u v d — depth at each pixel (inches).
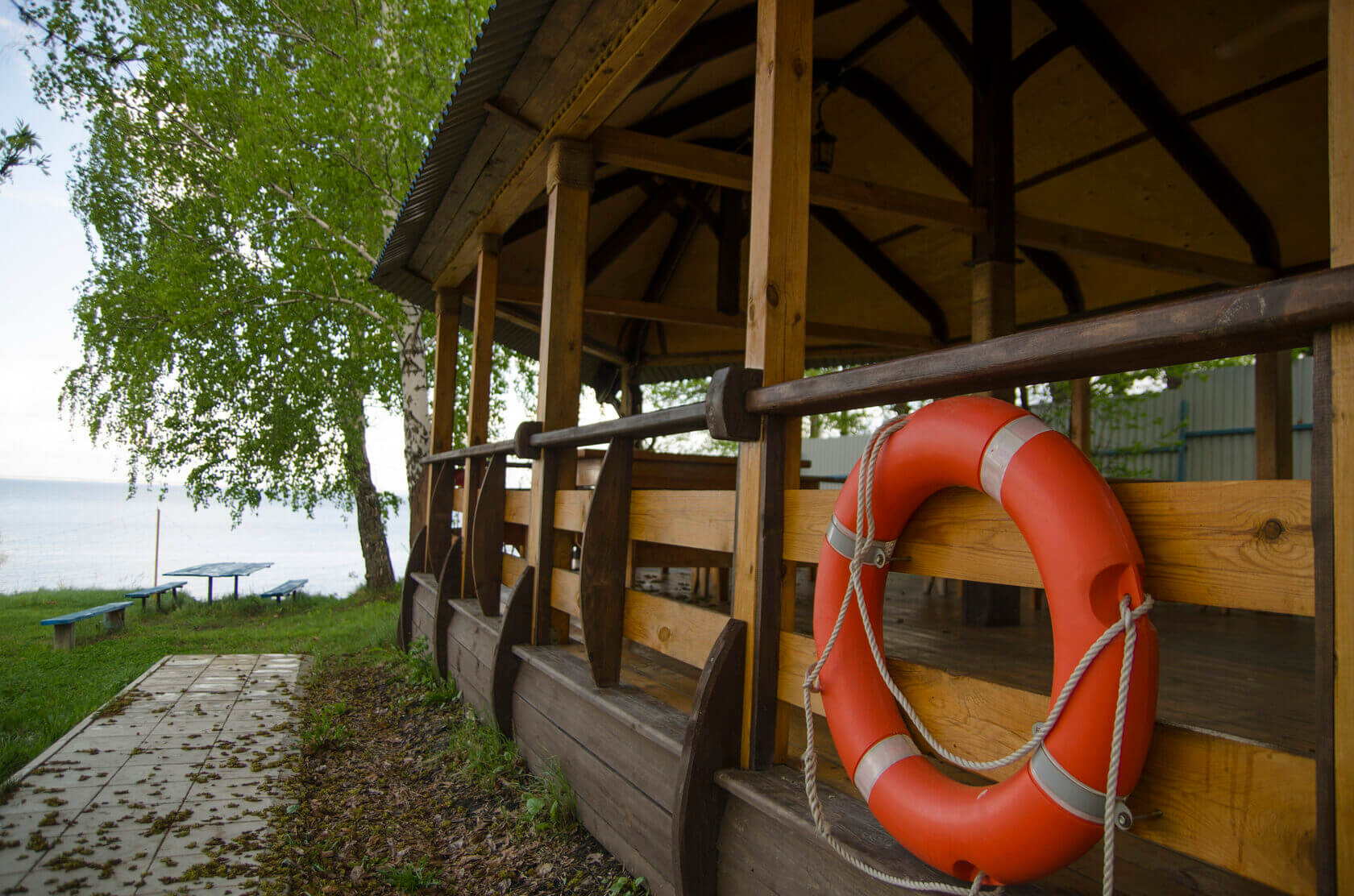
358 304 421.4
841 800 70.4
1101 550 43.9
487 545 173.0
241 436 446.9
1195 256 220.1
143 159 461.4
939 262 285.4
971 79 189.8
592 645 109.4
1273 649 154.5
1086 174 232.1
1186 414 385.1
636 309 256.8
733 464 200.2
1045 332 47.2
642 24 113.8
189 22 433.4
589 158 151.6
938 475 56.0
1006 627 171.3
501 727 143.6
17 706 198.8
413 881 102.7
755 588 79.6
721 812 79.2
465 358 470.3
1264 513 40.7
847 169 265.1
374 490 477.7
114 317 438.3
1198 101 198.5
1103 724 43.0
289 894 100.1
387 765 152.2
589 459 210.5
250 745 161.3
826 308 333.4
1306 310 35.4
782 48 84.0
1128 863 65.0
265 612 419.2
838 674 62.6
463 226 210.4
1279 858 39.3
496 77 138.6
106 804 126.6
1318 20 169.0
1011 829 46.6
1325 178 208.5
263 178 387.2
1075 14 189.2
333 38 404.5
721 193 268.5
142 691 207.3
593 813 108.3
